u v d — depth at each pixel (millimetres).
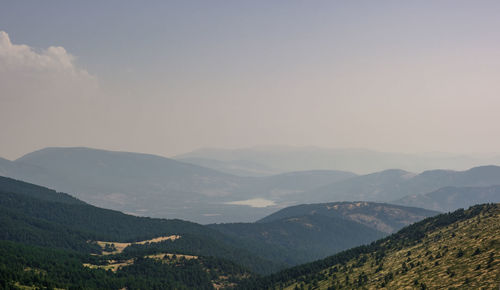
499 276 179750
